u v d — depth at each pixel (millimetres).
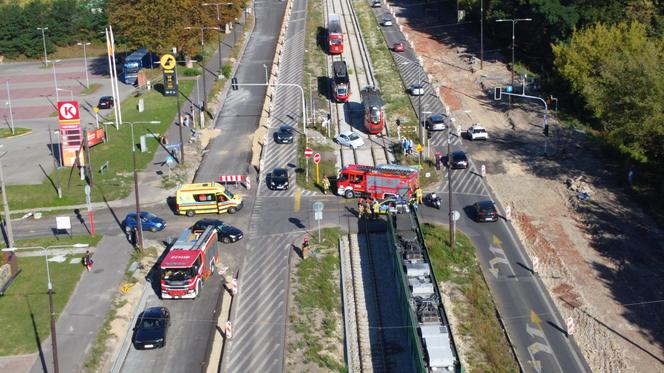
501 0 153250
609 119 103188
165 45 142000
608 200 94438
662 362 64438
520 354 65500
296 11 187250
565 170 103188
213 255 76812
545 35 145250
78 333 65438
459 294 74062
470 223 88688
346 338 67188
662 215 90375
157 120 121875
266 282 75125
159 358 63344
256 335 66500
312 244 82812
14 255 75062
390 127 118125
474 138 113062
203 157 108250
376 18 180375
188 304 71188
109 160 105812
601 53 120812
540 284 76188
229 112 125625
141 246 79000
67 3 192375
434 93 132250
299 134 115562
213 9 156625
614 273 78438
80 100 141500
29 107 140625
